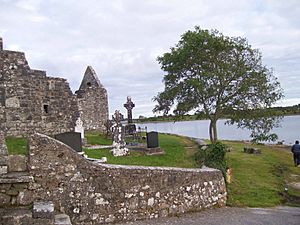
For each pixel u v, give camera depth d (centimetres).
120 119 2112
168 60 2767
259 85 2603
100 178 915
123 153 2027
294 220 1110
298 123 10262
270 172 2131
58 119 2358
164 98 2770
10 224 719
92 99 3409
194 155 2180
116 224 917
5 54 2120
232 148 3200
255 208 1305
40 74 2283
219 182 1241
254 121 2633
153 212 1004
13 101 2134
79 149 1766
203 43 2661
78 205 877
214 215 1098
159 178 1028
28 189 830
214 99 2688
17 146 1786
